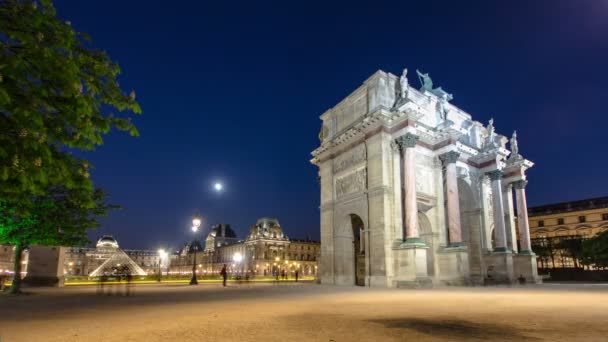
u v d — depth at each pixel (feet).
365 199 133.90
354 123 150.20
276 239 568.82
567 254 222.28
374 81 141.90
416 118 128.88
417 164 140.87
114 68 35.50
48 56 26.86
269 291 102.94
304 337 34.83
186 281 201.05
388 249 121.70
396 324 42.14
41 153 26.55
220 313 53.01
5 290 109.60
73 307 63.87
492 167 164.96
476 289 107.45
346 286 128.57
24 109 25.27
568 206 328.49
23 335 36.76
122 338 34.91
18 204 35.81
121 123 34.91
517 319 45.75
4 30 26.37
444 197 144.46
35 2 28.53
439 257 135.74
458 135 146.30
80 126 29.86
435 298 75.66
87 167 33.99
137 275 247.91
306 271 583.99
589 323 42.60
